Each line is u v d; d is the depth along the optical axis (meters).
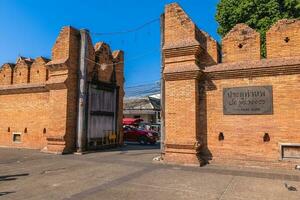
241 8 19.88
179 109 11.69
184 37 11.96
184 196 7.03
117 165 11.36
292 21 10.63
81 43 16.11
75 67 15.92
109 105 18.45
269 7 19.11
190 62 11.64
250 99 10.93
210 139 11.56
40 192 7.44
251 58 11.15
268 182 8.40
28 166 11.26
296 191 7.45
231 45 11.55
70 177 9.19
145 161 12.39
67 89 15.31
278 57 10.73
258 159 10.68
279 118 10.44
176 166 11.03
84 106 15.90
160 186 7.98
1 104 18.69
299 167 10.01
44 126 16.64
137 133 25.45
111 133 18.50
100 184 8.24
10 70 18.50
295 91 10.23
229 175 9.35
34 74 17.53
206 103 11.73
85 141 16.02
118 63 19.47
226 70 11.27
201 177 9.06
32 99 17.34
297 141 10.09
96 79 17.16
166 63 12.16
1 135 18.41
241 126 11.04
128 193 7.30
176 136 11.63
